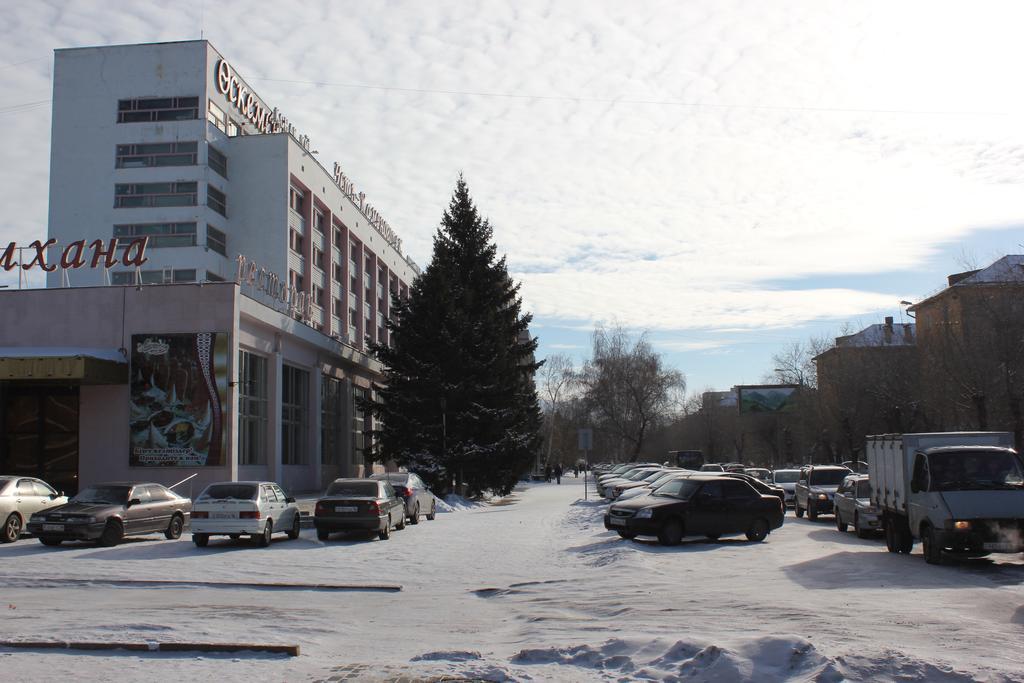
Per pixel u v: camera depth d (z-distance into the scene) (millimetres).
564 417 109688
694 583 14016
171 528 23172
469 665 7941
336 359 53750
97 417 34344
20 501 22375
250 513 20719
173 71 53062
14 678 7496
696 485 21297
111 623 10312
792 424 74188
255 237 53406
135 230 51594
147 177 51938
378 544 21688
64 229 52094
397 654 8859
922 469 16609
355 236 66375
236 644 8727
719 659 7371
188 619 10875
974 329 36812
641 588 13523
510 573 16094
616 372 80062
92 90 53281
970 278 41062
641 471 41188
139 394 34219
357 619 11195
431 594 13625
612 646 8367
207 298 34594
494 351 44469
